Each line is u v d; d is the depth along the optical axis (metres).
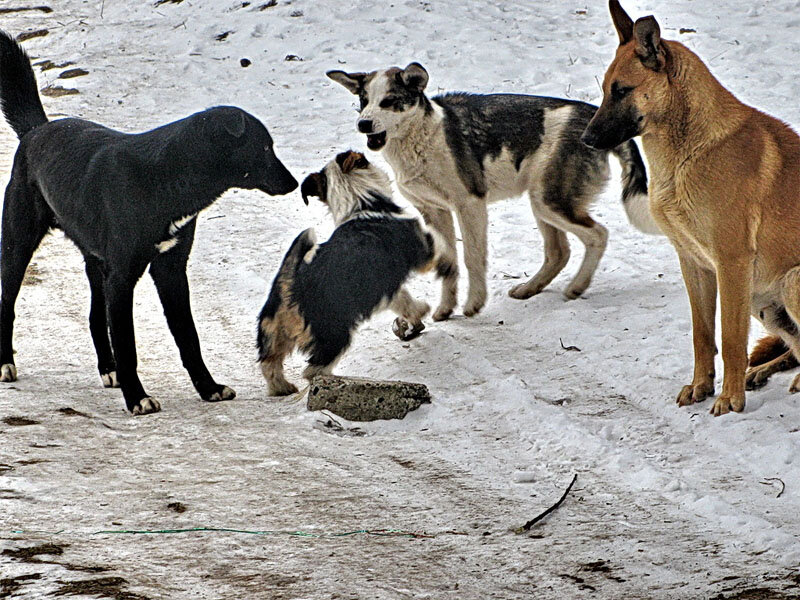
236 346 11.73
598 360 10.54
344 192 10.71
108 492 7.79
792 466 7.79
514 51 24.69
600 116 9.05
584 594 6.16
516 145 12.48
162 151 9.51
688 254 9.23
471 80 23.11
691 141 8.77
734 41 23.91
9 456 8.45
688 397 9.25
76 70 25.95
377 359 11.20
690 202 8.86
